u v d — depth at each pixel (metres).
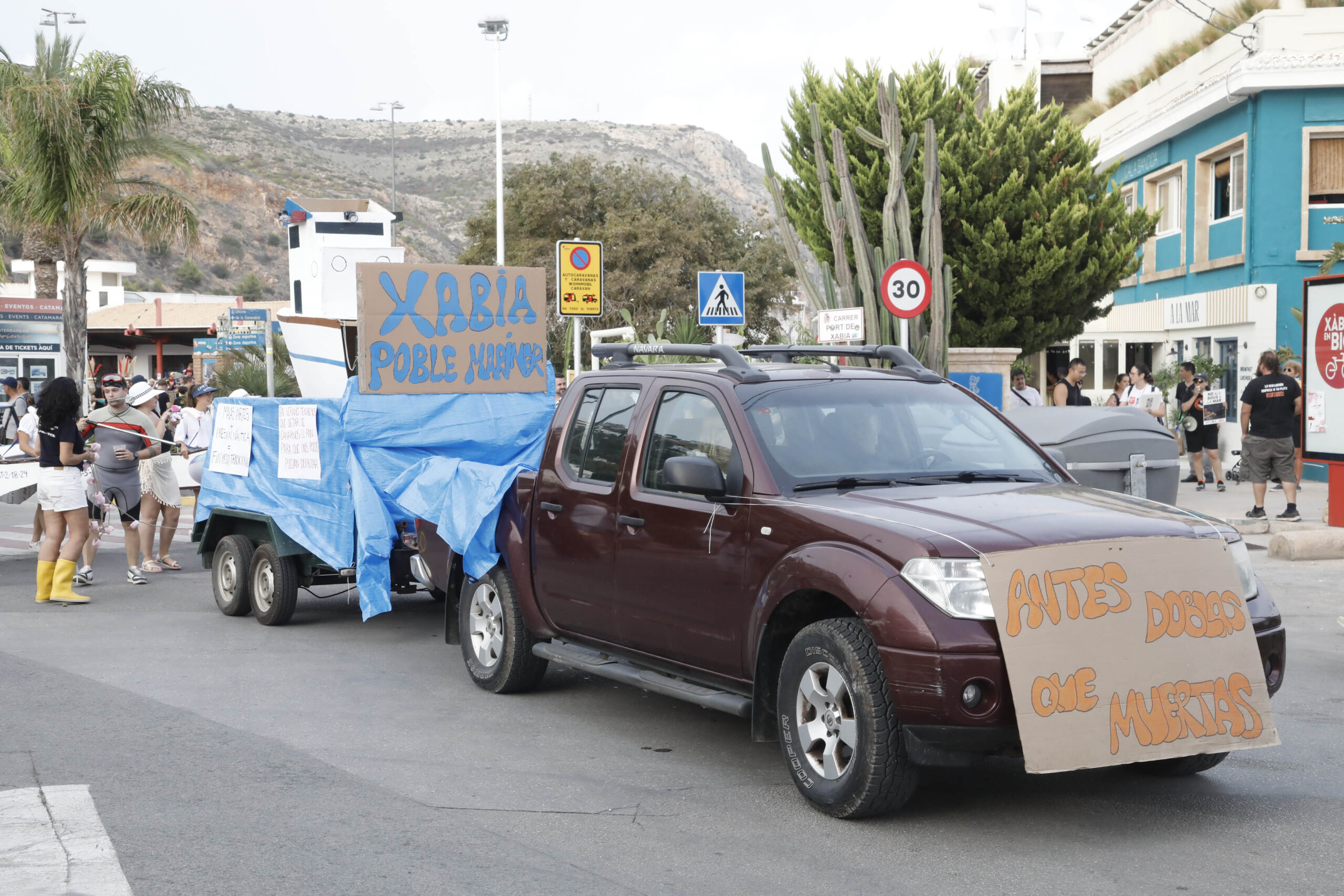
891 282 12.01
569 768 5.97
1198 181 24.83
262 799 5.46
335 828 5.07
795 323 20.81
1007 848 4.78
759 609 5.43
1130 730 4.76
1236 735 4.91
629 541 6.30
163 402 22.11
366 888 4.41
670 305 42.72
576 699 7.46
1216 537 5.16
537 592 7.09
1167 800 5.36
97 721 6.86
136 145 23.47
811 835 4.96
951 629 4.69
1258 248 22.09
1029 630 4.70
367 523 8.99
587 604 6.66
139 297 96.06
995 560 4.75
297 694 7.55
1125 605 4.86
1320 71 21.27
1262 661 5.09
